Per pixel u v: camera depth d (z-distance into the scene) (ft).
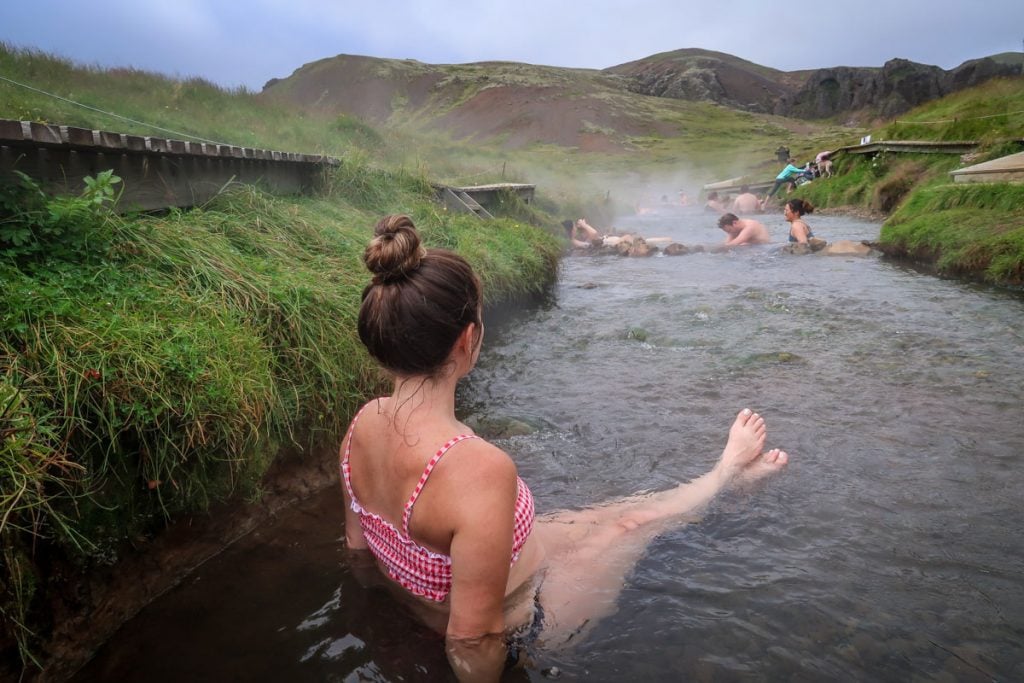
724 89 334.24
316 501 9.04
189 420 7.11
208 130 36.81
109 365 6.90
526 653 5.71
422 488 5.40
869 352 15.44
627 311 20.92
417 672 5.49
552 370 15.07
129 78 48.96
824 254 31.04
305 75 306.55
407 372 5.58
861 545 7.57
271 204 15.67
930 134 59.26
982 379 13.30
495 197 36.60
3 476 5.34
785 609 6.43
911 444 10.36
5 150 9.55
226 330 8.81
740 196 68.13
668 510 8.29
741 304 21.04
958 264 24.13
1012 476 9.23
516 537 6.10
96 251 9.62
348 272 13.24
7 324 6.84
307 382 9.70
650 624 6.19
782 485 9.00
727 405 12.52
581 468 10.08
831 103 285.64
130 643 6.14
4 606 5.29
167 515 6.82
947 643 5.97
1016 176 31.60
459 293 5.54
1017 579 6.92
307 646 5.96
